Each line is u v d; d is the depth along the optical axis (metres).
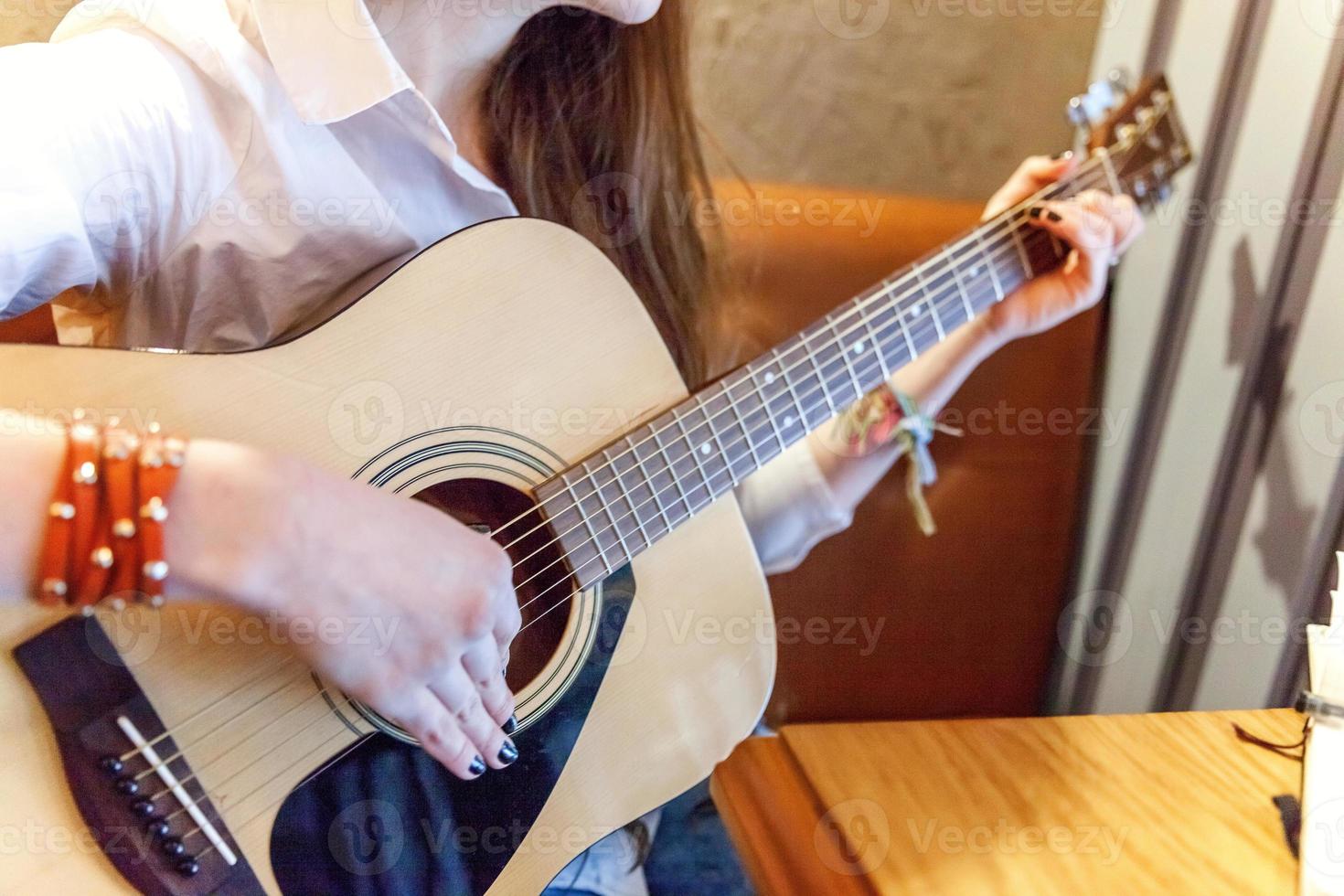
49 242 0.51
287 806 0.54
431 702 0.52
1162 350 1.08
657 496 0.67
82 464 0.42
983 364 1.11
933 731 0.70
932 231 1.06
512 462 0.64
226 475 0.44
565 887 0.79
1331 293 0.87
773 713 1.18
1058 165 0.93
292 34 0.60
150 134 0.56
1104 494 1.16
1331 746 0.59
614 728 0.66
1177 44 1.04
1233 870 0.57
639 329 0.68
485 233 0.63
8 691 0.47
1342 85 0.86
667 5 0.88
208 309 0.66
